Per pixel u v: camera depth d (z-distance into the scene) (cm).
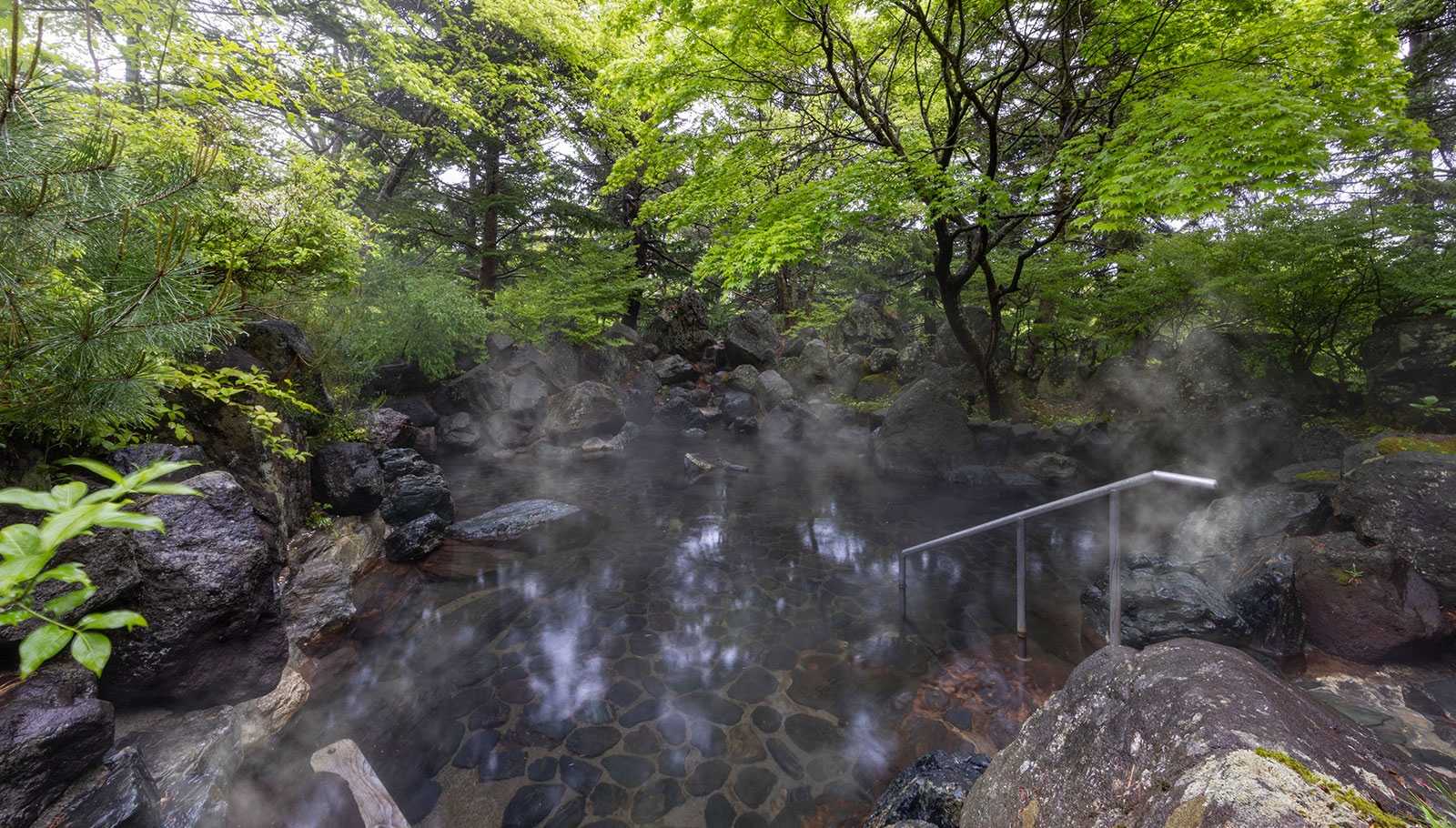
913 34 745
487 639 425
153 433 343
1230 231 839
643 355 1800
